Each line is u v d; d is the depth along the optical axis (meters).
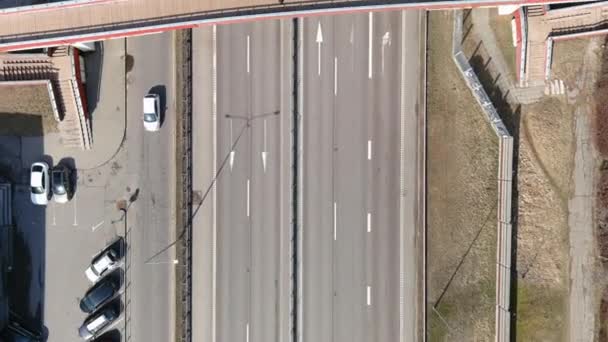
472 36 40.06
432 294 40.75
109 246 42.94
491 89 40.22
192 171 42.31
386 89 40.72
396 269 40.97
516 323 40.66
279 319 41.81
